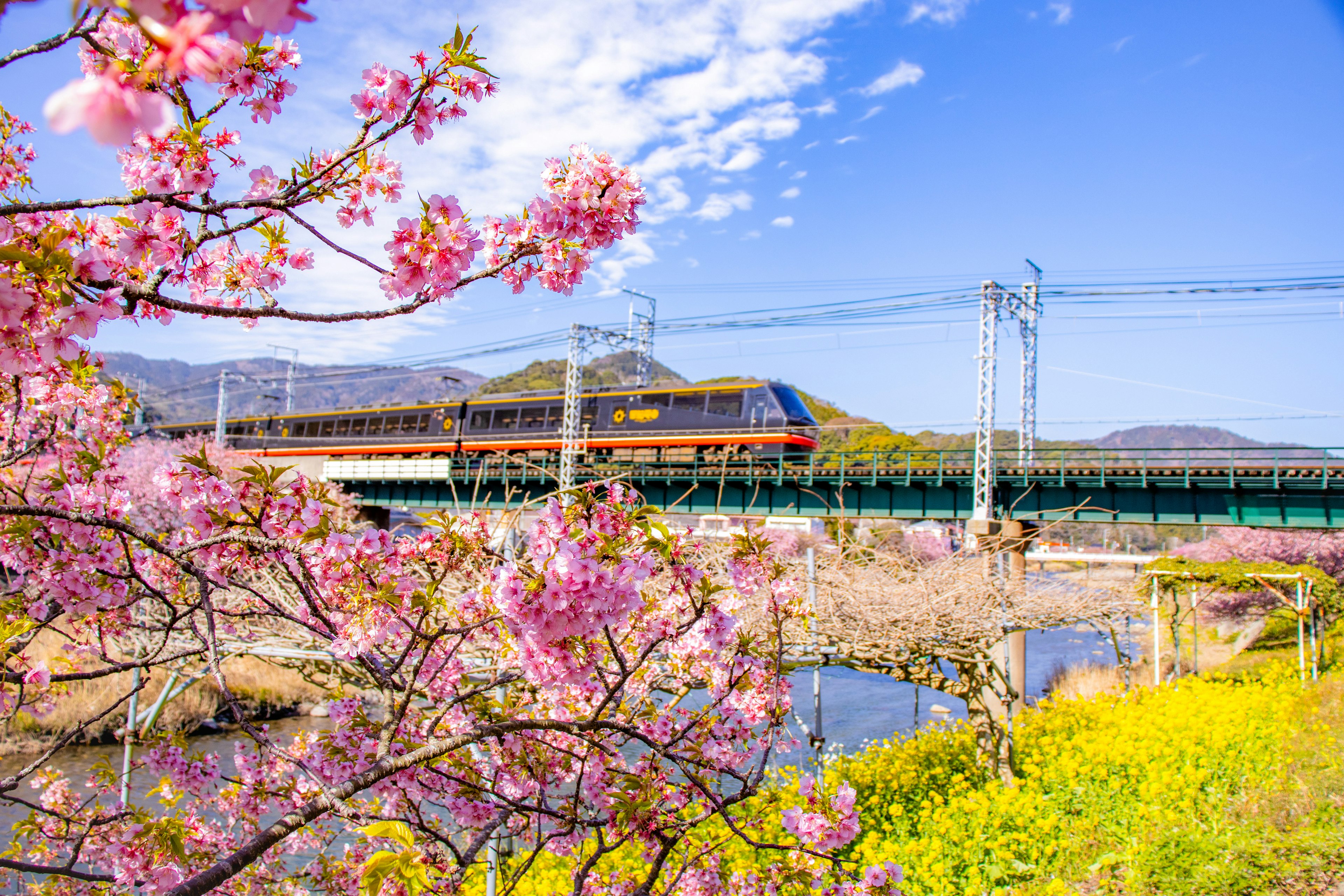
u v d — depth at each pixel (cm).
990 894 736
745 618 736
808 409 2672
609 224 314
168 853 390
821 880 390
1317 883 636
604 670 424
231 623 611
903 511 2222
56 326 225
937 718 1945
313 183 270
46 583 363
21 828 446
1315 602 2073
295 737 556
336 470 3456
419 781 427
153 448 3030
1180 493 1891
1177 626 2180
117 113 78
